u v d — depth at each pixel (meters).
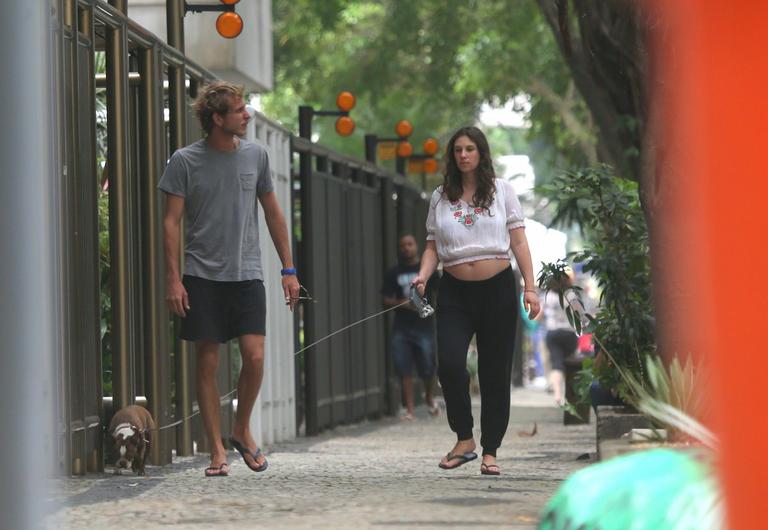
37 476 13.87
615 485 11.78
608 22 34.53
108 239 27.08
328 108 98.94
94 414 24.78
